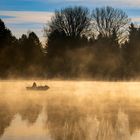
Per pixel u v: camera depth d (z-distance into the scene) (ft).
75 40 395.34
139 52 386.11
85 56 392.68
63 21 402.72
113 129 106.22
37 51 396.78
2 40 376.89
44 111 137.08
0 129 103.35
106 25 401.49
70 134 99.30
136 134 99.96
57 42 396.57
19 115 127.03
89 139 94.84
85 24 402.52
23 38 406.41
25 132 99.96
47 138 94.02
